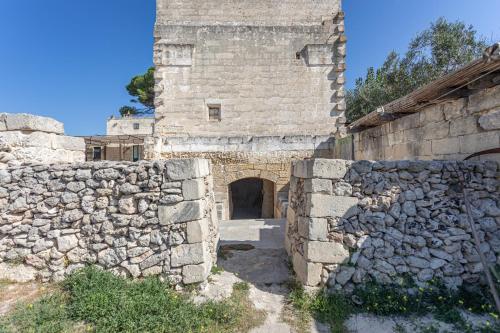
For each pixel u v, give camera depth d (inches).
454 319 123.0
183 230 145.6
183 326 117.3
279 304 141.8
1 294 132.7
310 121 395.2
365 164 145.9
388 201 144.0
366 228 144.2
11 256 145.5
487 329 115.3
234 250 212.7
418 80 550.6
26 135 167.6
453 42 499.8
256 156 358.0
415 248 141.6
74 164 147.5
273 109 393.4
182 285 143.9
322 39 397.7
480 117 151.5
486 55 120.0
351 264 142.9
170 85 384.2
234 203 600.4
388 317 128.3
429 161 144.9
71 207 146.2
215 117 394.3
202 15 401.7
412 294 136.9
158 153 338.0
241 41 390.3
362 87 697.0
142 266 143.6
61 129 190.9
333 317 128.6
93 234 145.9
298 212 166.9
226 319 126.1
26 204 146.3
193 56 385.7
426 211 142.3
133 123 876.6
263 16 409.1
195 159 146.9
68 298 130.6
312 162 147.2
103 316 117.7
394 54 624.1
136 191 145.2
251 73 391.2
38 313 118.0
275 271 175.5
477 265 137.9
